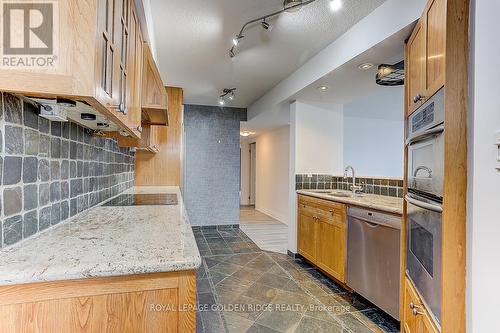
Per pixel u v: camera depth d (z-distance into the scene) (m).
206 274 2.85
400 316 1.83
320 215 2.88
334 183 3.60
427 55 1.39
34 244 0.97
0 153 0.86
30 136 1.03
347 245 2.46
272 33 2.34
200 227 5.07
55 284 0.75
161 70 3.25
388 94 4.10
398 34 1.81
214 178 5.14
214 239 4.31
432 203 1.25
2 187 0.88
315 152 3.59
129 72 1.30
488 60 0.93
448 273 1.08
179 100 3.93
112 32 0.97
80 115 1.20
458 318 1.07
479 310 0.97
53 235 1.10
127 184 3.12
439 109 1.19
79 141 1.55
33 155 1.06
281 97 3.63
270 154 6.66
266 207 6.88
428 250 1.31
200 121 5.09
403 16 1.73
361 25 2.12
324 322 1.99
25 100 0.99
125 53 1.21
